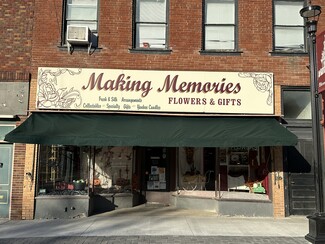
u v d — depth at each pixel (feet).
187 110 36.83
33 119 34.68
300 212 37.01
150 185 42.50
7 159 36.22
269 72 37.76
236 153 38.81
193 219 34.91
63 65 37.17
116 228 30.86
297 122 37.76
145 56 37.73
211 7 39.52
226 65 37.81
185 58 37.81
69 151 37.78
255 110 37.04
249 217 36.42
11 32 37.45
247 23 38.58
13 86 36.63
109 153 40.60
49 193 36.55
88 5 38.91
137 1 39.34
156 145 32.35
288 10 39.81
